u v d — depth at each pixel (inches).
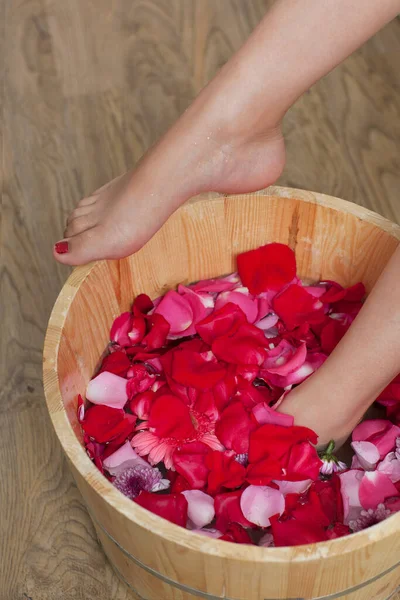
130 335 54.9
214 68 74.5
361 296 55.7
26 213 66.9
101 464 51.2
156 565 46.6
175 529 44.2
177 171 50.7
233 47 75.9
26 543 54.1
